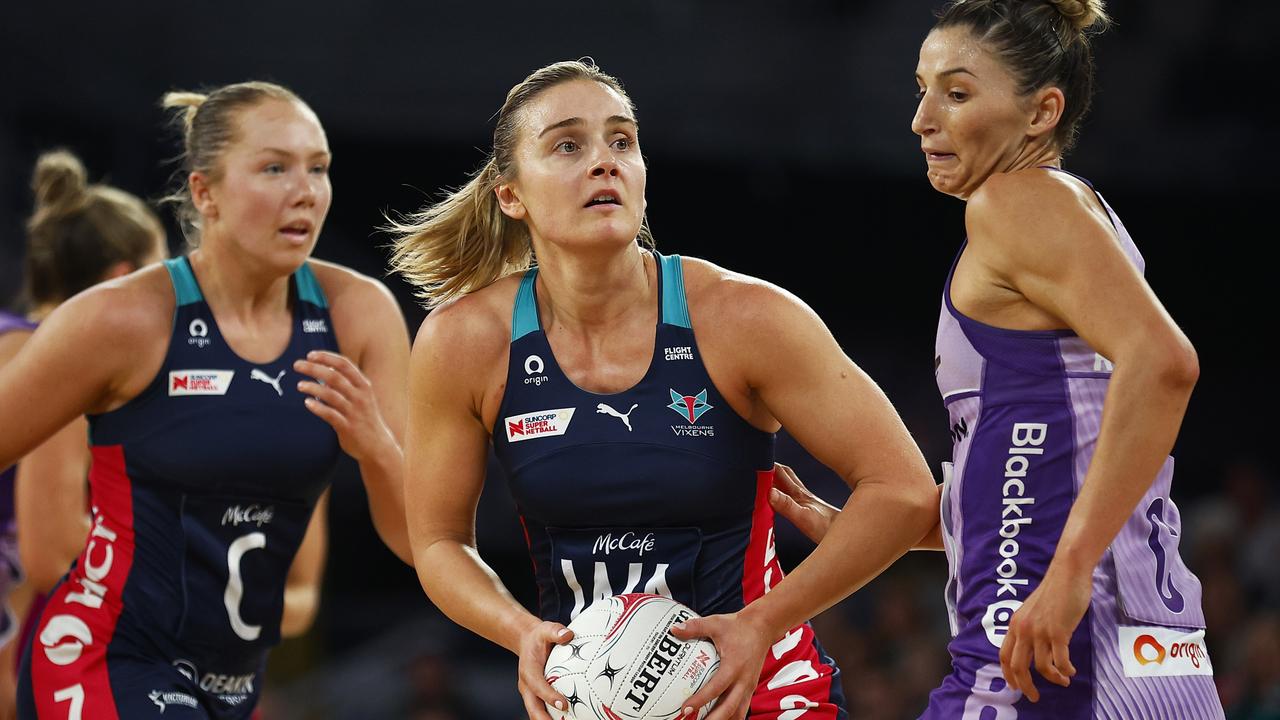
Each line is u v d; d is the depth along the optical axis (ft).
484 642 125.49
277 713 104.68
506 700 110.11
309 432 39.83
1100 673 30.32
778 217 161.48
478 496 35.55
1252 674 77.30
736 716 31.42
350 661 121.08
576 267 32.55
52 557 44.86
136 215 48.60
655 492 32.58
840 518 32.63
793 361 32.55
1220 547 107.34
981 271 31.83
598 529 33.27
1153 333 28.96
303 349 40.75
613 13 136.87
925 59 33.60
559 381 33.17
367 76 133.59
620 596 31.96
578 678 30.58
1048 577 29.48
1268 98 139.64
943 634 97.71
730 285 33.37
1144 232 161.79
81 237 47.24
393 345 42.63
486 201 36.01
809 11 139.33
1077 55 33.32
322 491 41.57
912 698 88.28
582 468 32.68
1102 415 29.50
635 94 138.10
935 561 105.09
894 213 160.76
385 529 42.52
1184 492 156.35
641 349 33.17
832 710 34.27
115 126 131.44
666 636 30.73
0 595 51.39
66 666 38.60
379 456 39.91
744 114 139.03
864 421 32.76
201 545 39.04
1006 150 32.96
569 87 32.71
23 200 127.54
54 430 38.50
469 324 33.88
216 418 38.93
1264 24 139.23
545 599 34.63
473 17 134.82
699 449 32.68
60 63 127.03
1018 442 31.53
